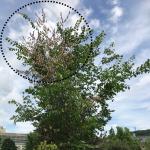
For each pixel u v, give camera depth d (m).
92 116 13.68
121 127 42.06
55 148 12.65
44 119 13.53
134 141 42.28
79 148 13.63
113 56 14.59
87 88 14.19
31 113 14.43
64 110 13.30
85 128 13.30
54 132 13.20
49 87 13.14
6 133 35.38
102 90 14.07
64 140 13.35
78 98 13.43
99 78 14.17
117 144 33.12
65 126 13.35
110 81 14.00
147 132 55.03
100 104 14.16
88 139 13.92
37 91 13.51
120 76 14.07
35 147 13.84
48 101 13.44
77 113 13.30
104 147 14.22
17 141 31.58
